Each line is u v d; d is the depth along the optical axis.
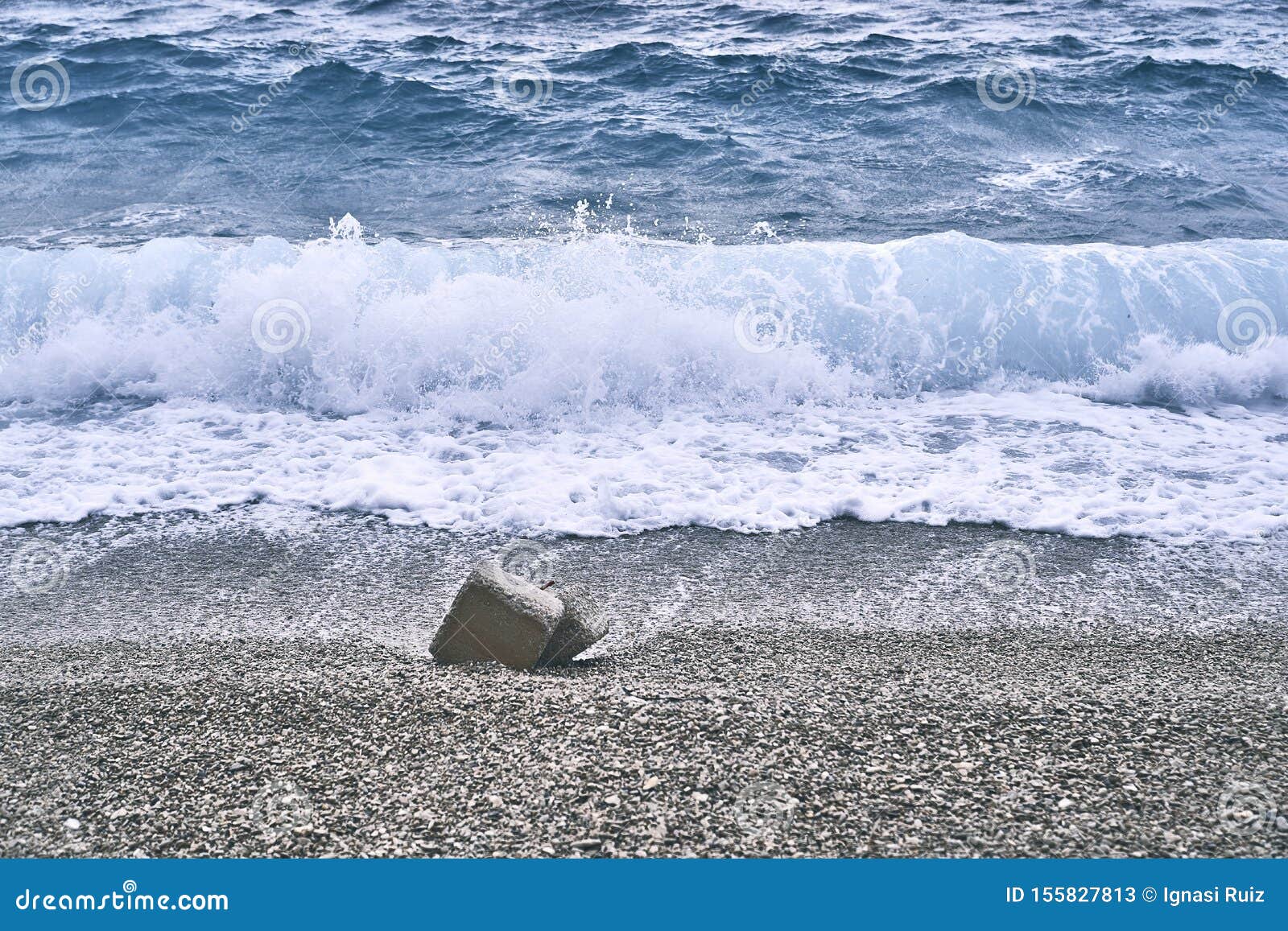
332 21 18.92
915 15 19.22
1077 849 2.49
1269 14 19.20
